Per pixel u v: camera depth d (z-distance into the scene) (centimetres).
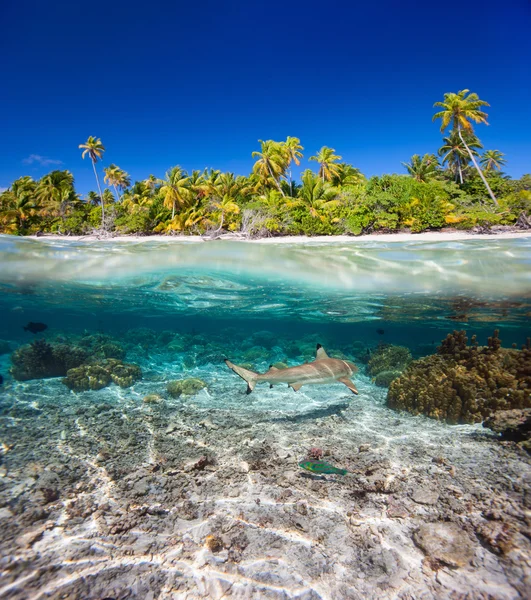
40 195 5094
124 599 251
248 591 259
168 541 313
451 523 322
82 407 817
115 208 4319
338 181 4956
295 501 375
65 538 317
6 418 721
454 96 4059
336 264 1497
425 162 4606
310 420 711
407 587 258
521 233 2195
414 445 541
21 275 1602
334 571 277
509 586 248
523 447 481
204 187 4847
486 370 771
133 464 481
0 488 410
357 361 1498
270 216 2850
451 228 2706
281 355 1705
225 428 653
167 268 1547
